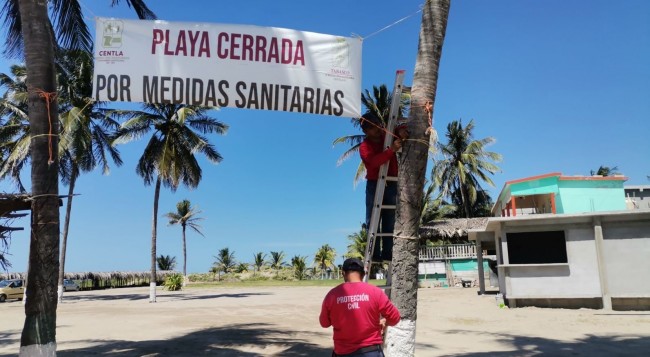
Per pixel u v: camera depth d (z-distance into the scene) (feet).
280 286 142.72
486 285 104.37
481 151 151.53
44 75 21.15
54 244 20.57
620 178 80.23
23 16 21.21
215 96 18.39
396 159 18.58
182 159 95.61
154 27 18.54
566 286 53.26
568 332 38.50
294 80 18.69
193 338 36.45
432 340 35.45
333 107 18.75
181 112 87.40
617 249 51.80
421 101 17.07
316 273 214.90
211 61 18.52
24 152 83.56
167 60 18.42
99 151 100.27
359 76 19.10
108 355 29.66
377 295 13.10
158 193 91.25
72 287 150.82
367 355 12.65
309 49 18.94
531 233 56.24
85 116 91.40
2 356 31.07
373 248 17.58
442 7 17.79
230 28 18.72
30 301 19.92
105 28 18.44
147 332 40.60
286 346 32.68
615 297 50.98
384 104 109.91
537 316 47.98
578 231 53.67
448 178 151.84
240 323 46.47
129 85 18.20
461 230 111.34
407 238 16.42
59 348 32.53
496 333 38.63
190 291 127.34
